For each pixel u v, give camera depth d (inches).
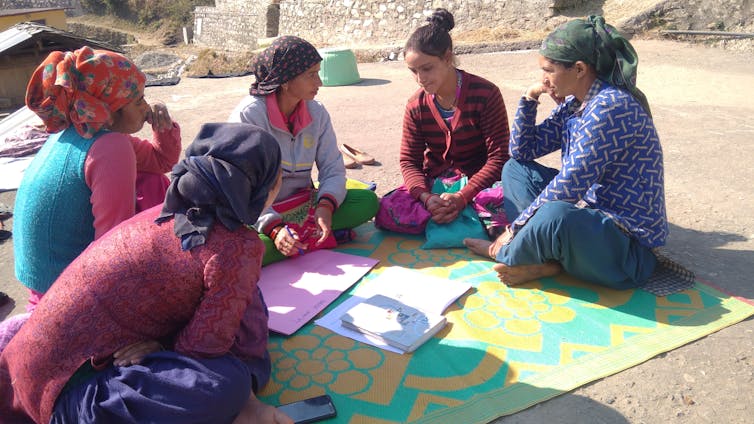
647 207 116.1
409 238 150.3
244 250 76.9
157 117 115.3
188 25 1594.5
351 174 207.3
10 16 1104.8
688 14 456.4
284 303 120.2
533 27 537.6
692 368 98.8
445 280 126.3
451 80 144.2
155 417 75.3
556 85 116.8
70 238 96.6
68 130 100.1
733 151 210.7
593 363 100.2
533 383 95.9
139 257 75.2
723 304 115.3
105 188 94.3
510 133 147.3
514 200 135.9
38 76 95.8
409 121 153.3
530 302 118.9
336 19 690.8
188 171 75.5
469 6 574.2
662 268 126.6
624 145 111.9
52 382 75.1
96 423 74.7
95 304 74.5
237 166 75.0
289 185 142.9
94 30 1670.8
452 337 108.1
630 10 493.7
